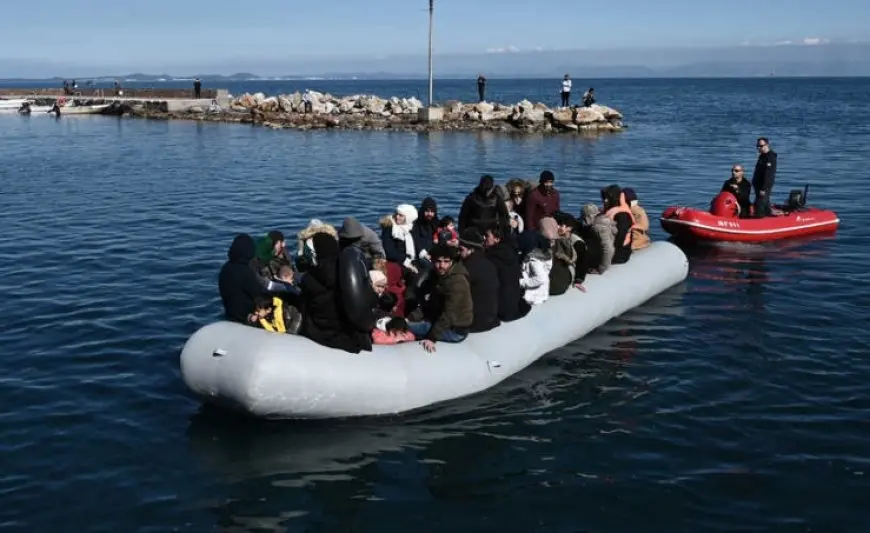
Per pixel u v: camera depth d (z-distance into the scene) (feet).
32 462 19.53
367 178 72.90
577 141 111.55
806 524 17.12
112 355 26.58
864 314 31.76
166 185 69.62
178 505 17.80
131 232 48.01
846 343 28.40
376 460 19.99
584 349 27.96
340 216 53.98
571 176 74.28
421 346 23.57
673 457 20.15
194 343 22.06
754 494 18.34
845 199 59.88
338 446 20.70
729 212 45.91
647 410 22.99
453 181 70.64
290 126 137.69
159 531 16.81
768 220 45.98
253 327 22.31
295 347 21.44
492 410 22.97
